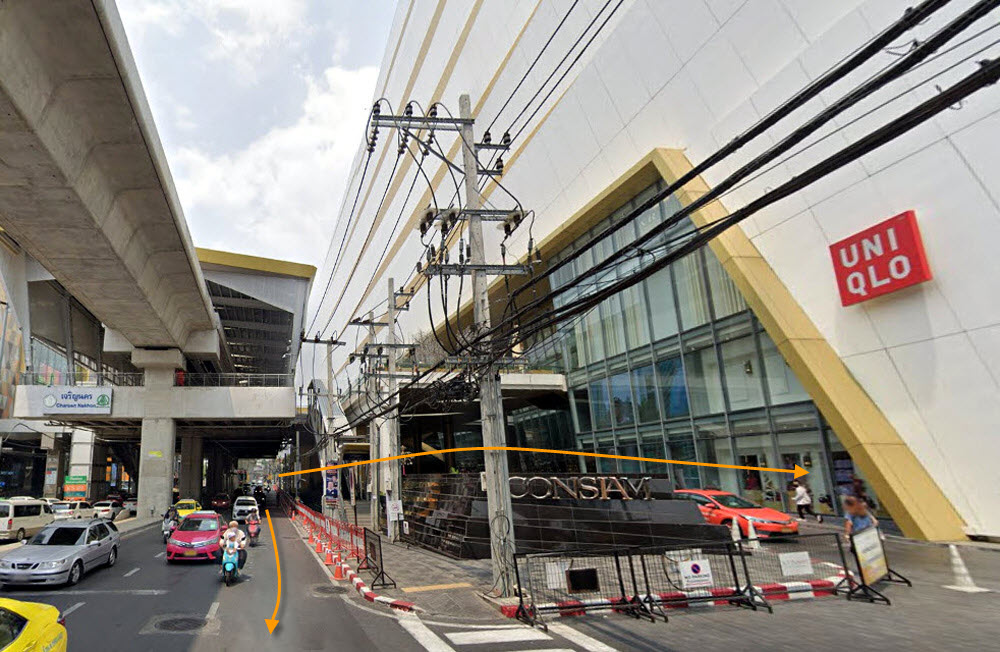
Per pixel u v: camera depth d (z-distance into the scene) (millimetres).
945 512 14531
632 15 25688
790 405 18766
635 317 26312
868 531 10703
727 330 21328
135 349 42969
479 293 12570
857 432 15594
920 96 15211
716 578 11719
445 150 45156
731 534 16422
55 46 14711
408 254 50281
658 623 9438
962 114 14555
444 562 16859
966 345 14266
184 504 33781
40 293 53688
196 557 17312
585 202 28141
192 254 31516
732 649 7738
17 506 28594
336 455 37312
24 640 6004
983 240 14023
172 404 43500
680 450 23438
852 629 8344
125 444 71750
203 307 39969
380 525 28078
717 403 21641
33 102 15227
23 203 20375
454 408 34188
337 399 47094
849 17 16938
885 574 10836
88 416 42312
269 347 80625
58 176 18609
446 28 49406
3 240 47406
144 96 18188
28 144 16609
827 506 17391
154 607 11469
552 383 31266
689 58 22703
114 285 29859
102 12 13859
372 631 9539
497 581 11547
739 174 5816
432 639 8969
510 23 38188
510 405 37562
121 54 15461
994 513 13680
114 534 17453
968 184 14352
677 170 21906
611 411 27828
